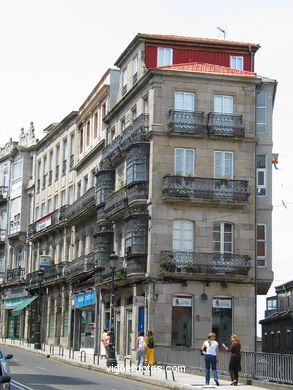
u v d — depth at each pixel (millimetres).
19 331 69625
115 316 46031
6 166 75938
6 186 75250
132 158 42250
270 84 43125
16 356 41906
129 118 45906
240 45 46625
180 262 40094
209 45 46281
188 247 40875
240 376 27844
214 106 42156
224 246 41156
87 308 52469
